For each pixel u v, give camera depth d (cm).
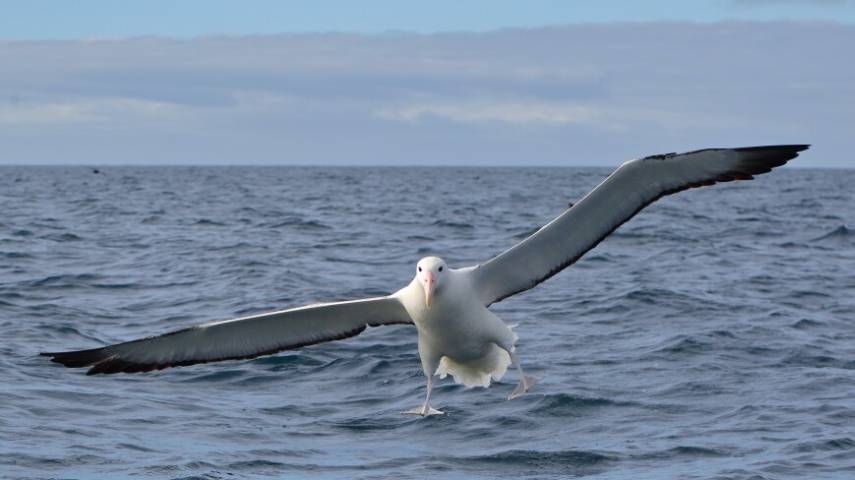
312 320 1052
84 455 1058
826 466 1034
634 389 1355
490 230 3875
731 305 1992
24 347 1598
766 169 941
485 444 1145
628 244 3269
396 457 1096
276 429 1196
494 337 1060
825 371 1440
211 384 1412
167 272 2514
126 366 991
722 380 1395
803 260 2839
